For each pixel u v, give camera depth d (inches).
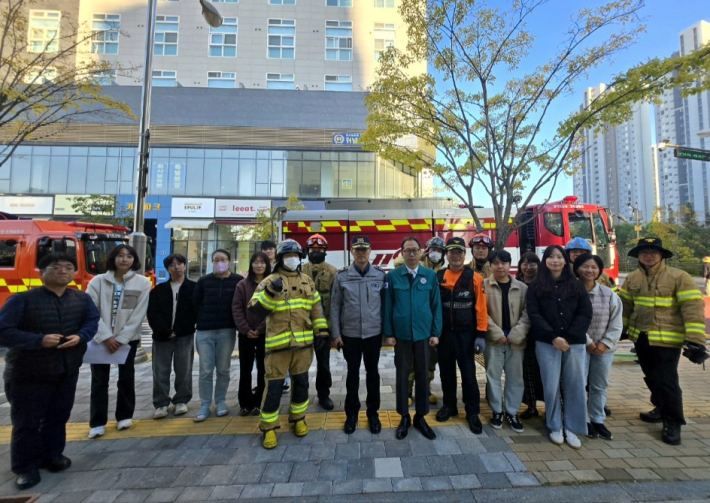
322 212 377.4
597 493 110.0
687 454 132.6
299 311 148.7
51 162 850.8
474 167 283.0
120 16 981.8
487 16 251.4
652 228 1222.9
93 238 373.1
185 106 886.4
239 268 855.1
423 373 151.6
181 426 161.3
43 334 122.6
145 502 108.5
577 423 141.3
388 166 944.9
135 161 865.5
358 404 157.5
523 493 110.6
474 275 162.7
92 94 297.9
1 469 127.5
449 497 109.2
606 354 150.1
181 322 172.6
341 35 1042.1
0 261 350.3
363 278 158.7
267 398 144.2
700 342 138.1
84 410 183.3
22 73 265.6
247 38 1018.1
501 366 157.9
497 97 278.1
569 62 253.0
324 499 109.0
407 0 260.7
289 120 906.1
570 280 147.1
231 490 113.8
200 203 856.3
